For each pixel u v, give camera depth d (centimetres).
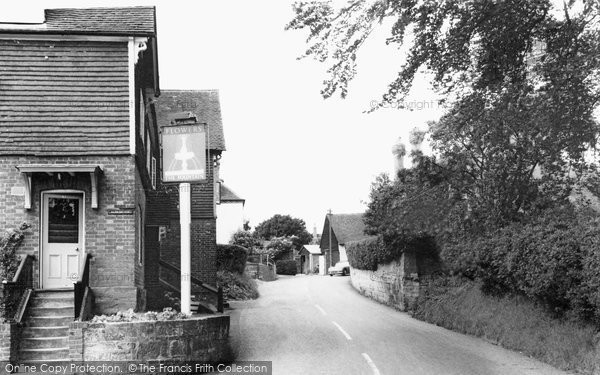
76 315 1475
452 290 2291
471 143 1986
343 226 6888
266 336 1916
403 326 2130
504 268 1784
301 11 1290
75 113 1750
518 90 1533
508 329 1708
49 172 1677
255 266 5219
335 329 2047
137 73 1845
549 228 1588
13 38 1755
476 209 2084
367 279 3288
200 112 3484
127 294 1697
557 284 1476
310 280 4988
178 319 1457
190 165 1673
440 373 1280
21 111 1734
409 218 2242
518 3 1355
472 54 1495
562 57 1416
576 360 1332
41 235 1716
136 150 1791
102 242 1717
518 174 1927
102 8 2031
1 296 1505
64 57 1777
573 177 1859
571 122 1460
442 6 1333
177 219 2616
